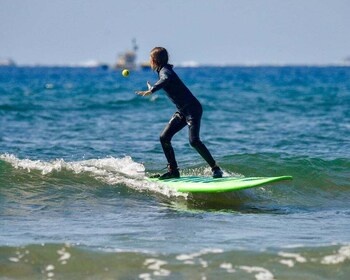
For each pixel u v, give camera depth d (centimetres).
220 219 3562
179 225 3378
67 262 2730
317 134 7419
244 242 3019
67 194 4019
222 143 6662
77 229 3250
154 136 7225
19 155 5562
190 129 4100
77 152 5828
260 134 7500
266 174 4753
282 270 2664
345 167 4916
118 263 2728
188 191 4044
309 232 3266
